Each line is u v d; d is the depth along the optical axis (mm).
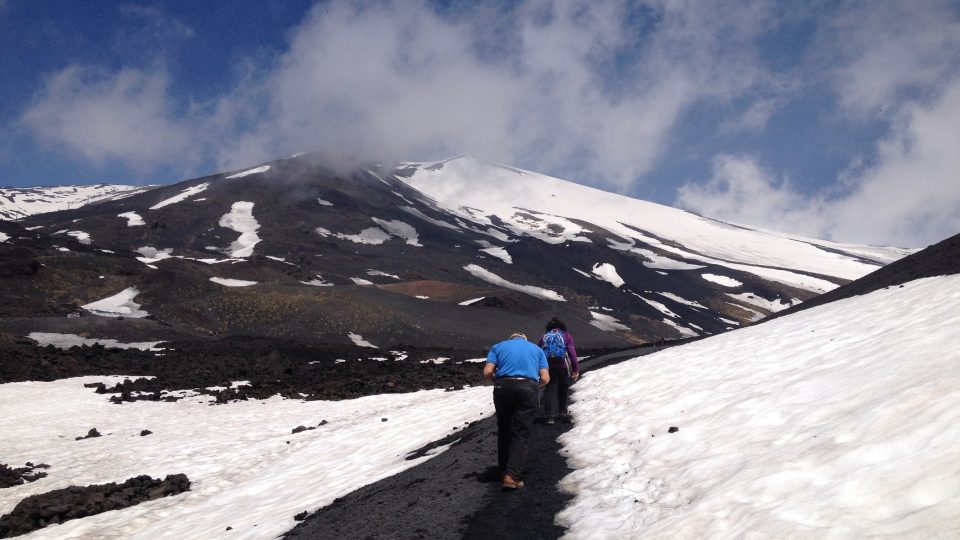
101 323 60500
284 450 19953
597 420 12688
